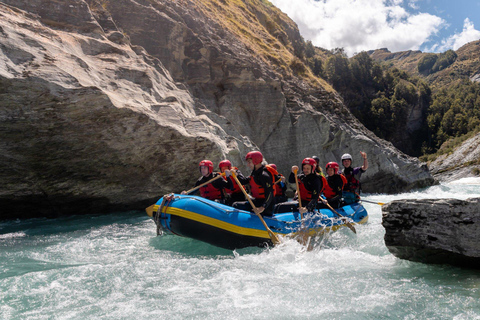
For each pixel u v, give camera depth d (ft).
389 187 69.26
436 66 568.82
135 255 17.11
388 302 11.10
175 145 30.30
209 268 14.73
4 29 23.70
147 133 28.66
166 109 31.60
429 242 13.92
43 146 25.66
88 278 13.30
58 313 10.34
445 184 91.50
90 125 26.18
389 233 14.87
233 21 71.41
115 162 28.91
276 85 56.59
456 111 250.37
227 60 52.13
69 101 24.36
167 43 44.55
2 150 24.52
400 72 297.94
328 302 11.15
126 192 30.86
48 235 21.63
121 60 33.37
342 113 71.26
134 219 27.76
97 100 25.32
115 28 37.50
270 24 99.30
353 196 24.73
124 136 27.89
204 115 38.42
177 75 45.85
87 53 31.86
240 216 17.93
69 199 29.19
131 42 42.47
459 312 10.31
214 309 10.65
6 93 22.40
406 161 75.00
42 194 27.86
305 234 18.97
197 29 51.31
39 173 26.78
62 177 27.78
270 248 18.30
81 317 10.09
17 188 26.63
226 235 17.54
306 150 58.44
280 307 10.81
